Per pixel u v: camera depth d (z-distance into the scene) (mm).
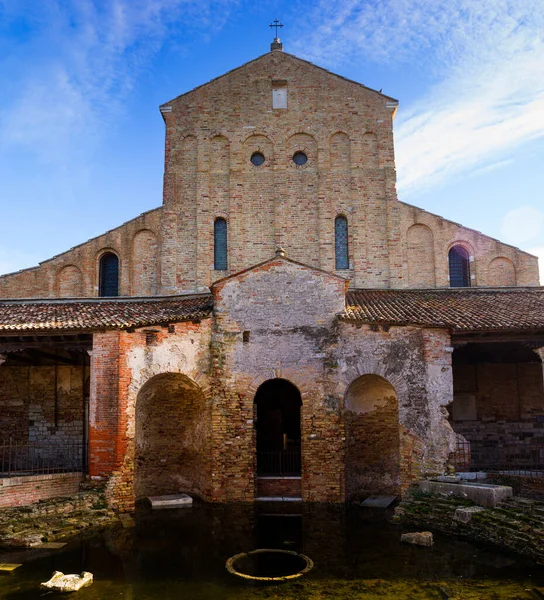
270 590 12930
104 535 17078
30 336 21125
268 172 27828
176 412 22844
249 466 21047
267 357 21719
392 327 20875
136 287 27172
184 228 27391
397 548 15664
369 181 27703
